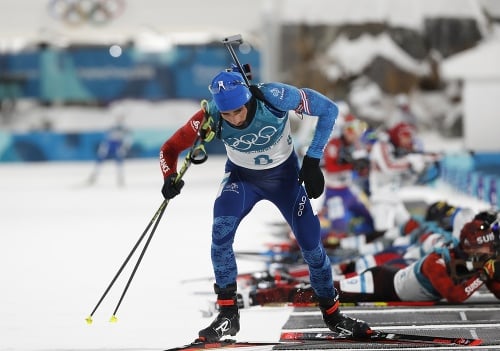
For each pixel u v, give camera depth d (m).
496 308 21.36
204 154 17.44
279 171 17.66
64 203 56.16
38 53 108.12
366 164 32.50
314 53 92.00
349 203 32.88
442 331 18.94
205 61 108.31
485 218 21.02
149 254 32.94
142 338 19.31
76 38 106.81
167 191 17.44
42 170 89.12
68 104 111.69
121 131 70.12
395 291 21.45
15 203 56.91
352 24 92.00
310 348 17.53
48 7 102.00
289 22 91.50
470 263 21.02
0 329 20.53
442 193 55.19
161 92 109.00
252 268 28.20
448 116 98.88
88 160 100.19
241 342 18.09
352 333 18.05
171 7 102.00
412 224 29.17
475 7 88.06
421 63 93.00
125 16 102.19
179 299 23.92
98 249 34.78
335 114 17.33
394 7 91.31
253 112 16.62
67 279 27.69
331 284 18.22
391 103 93.88
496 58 62.53
